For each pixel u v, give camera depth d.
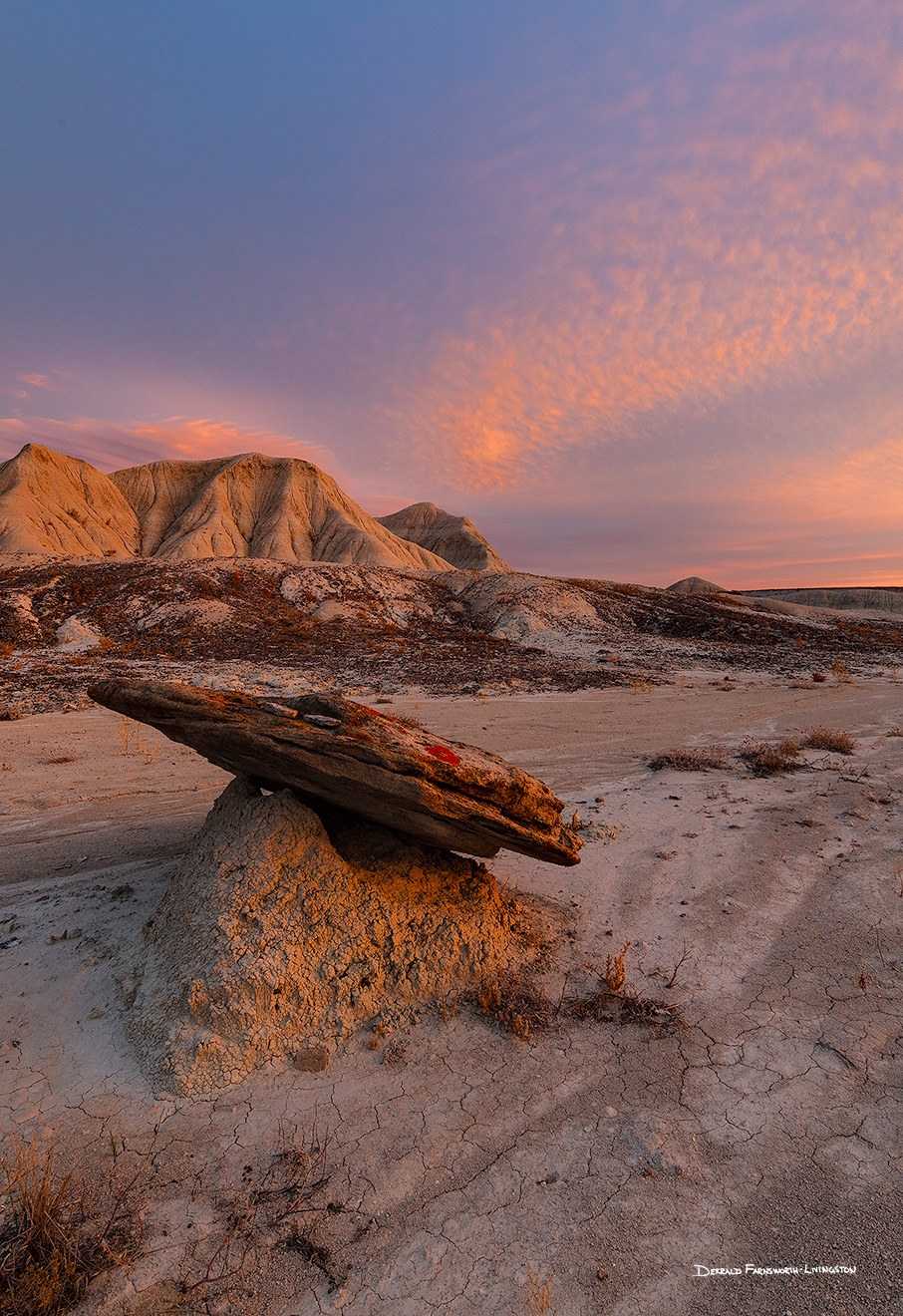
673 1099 3.62
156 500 106.38
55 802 9.68
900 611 92.19
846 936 5.33
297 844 4.97
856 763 11.30
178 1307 2.56
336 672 26.17
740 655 32.38
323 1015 4.27
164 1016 4.22
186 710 5.02
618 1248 2.75
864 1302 2.47
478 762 5.00
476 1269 2.68
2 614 32.50
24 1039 4.22
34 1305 2.53
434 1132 3.45
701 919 5.71
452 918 5.04
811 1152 3.21
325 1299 2.59
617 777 10.85
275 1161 3.28
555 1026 4.30
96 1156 3.31
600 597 47.00
